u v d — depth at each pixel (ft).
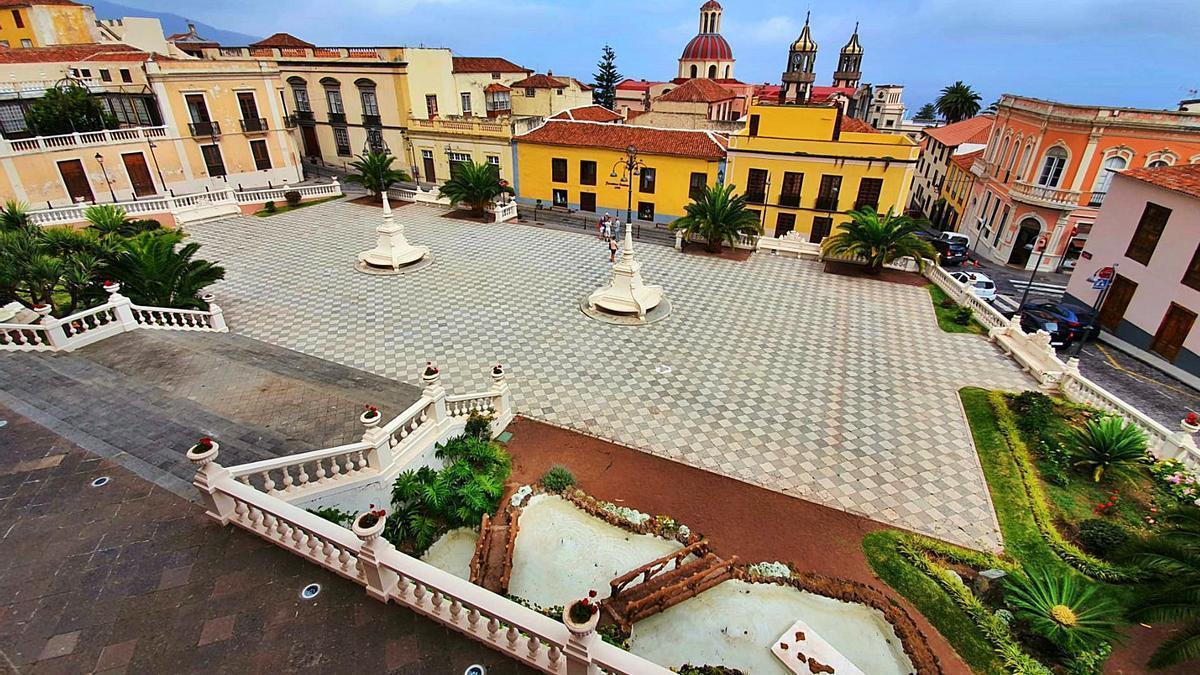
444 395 43.73
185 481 30.71
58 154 106.42
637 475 45.70
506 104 183.93
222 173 131.34
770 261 102.06
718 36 226.99
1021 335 67.15
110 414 38.04
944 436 51.49
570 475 44.32
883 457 48.52
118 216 87.61
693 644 32.09
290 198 127.44
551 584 35.68
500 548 37.63
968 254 135.54
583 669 20.27
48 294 58.18
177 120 121.19
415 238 108.88
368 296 80.53
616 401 56.03
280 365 55.16
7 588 23.56
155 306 62.34
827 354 66.90
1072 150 110.73
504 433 50.39
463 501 39.55
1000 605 34.42
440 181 152.05
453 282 86.69
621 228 122.01
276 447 36.55
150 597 23.59
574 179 136.46
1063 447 47.26
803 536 39.93
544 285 86.38
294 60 154.20
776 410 55.11
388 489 38.22
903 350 68.44
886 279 93.86
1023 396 54.60
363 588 24.85
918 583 35.68
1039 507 41.63
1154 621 29.17
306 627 22.88
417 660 21.93
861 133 109.91
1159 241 75.05
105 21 166.50
